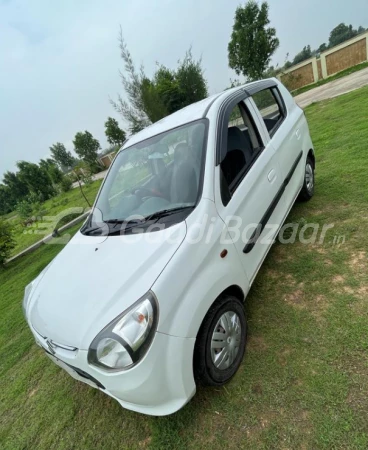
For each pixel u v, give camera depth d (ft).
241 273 6.39
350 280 7.29
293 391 5.36
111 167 9.40
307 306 7.03
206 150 6.72
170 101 49.85
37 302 6.23
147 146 8.23
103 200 8.65
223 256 5.89
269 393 5.50
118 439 5.99
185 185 6.60
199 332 5.26
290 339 6.37
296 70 68.39
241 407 5.49
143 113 42.27
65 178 87.71
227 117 7.57
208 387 6.07
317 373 5.47
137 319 4.52
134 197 7.66
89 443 6.20
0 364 10.60
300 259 8.76
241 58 64.08
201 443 5.24
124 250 5.95
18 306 15.29
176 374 4.79
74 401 7.45
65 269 6.59
